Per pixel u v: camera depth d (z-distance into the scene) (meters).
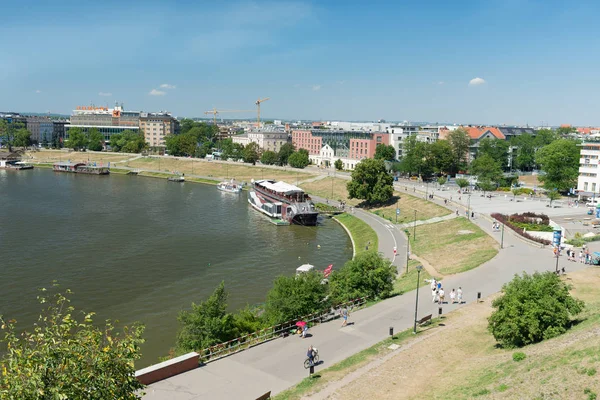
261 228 147.62
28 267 102.19
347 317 64.94
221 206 184.75
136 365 62.22
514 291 54.06
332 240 135.12
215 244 125.88
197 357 51.97
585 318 55.03
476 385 43.03
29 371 27.69
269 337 60.69
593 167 181.12
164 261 109.12
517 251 98.56
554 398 36.75
